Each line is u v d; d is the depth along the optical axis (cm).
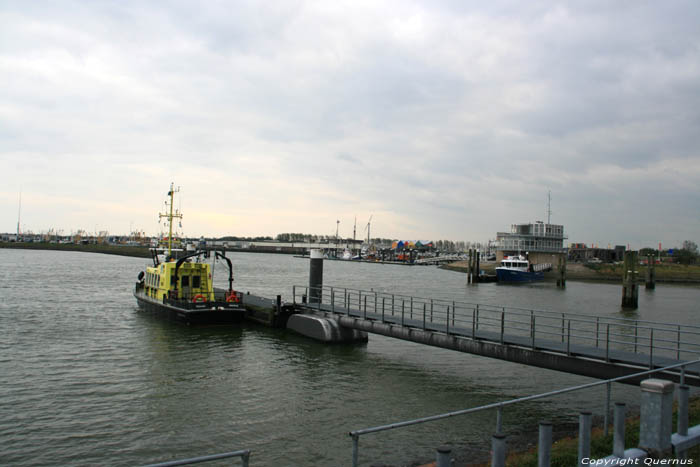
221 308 3353
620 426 766
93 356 2552
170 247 3991
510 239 12000
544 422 736
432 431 1569
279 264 16100
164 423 1677
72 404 1845
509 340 2119
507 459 1093
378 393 2025
